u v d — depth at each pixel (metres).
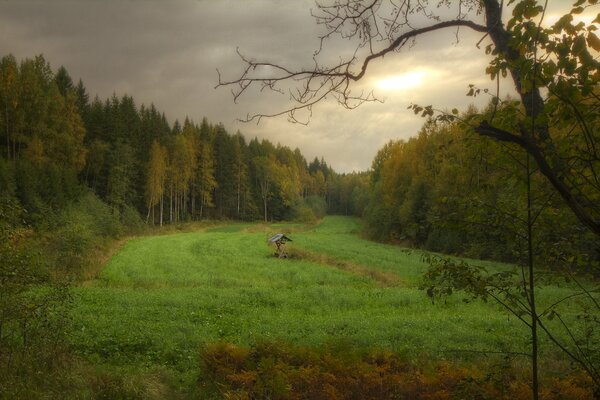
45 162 54.81
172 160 89.19
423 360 9.66
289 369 8.48
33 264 8.52
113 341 12.34
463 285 4.19
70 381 7.80
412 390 7.25
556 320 15.06
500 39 3.96
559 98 3.11
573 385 5.91
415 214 51.94
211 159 107.19
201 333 13.92
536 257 4.35
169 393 8.62
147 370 9.62
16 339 8.95
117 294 21.27
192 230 82.81
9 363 7.52
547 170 3.36
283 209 126.56
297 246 51.62
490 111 3.95
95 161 71.00
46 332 8.94
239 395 7.64
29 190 42.75
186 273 32.00
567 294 19.30
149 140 90.69
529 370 8.84
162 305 19.44
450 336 13.22
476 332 13.73
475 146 4.14
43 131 58.41
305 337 13.46
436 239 39.75
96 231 46.59
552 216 4.04
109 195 70.31
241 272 33.19
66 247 30.92
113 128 78.50
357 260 39.19
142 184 84.25
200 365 9.47
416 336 13.21
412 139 63.41
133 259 38.19
